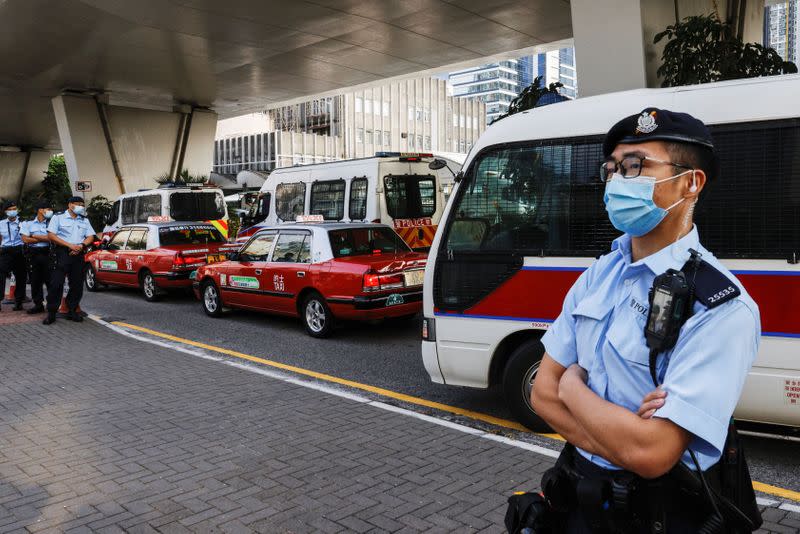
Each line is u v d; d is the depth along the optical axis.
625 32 9.88
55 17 17.86
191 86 27.23
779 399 4.23
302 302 9.62
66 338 9.26
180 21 18.36
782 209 4.23
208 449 4.82
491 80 174.75
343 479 4.26
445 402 6.09
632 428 1.39
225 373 7.21
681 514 1.50
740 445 1.58
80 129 27.97
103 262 14.75
